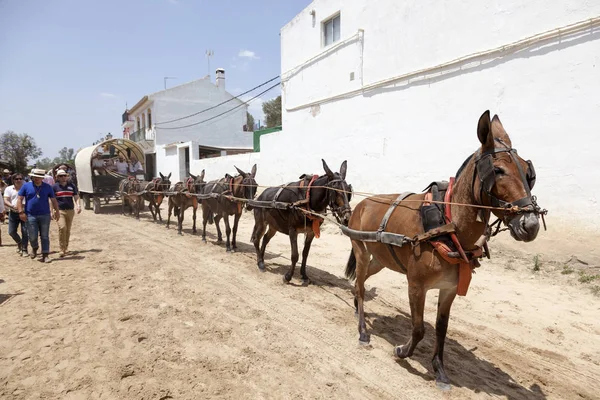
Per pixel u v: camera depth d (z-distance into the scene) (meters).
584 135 6.39
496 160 2.67
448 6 8.47
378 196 4.38
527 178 2.70
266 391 3.32
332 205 5.79
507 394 3.34
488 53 7.69
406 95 9.61
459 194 3.05
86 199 19.27
